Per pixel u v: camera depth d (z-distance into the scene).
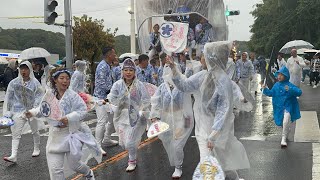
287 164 6.75
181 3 9.13
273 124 10.70
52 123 4.73
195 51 8.68
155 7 9.29
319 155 7.26
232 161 4.86
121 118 6.48
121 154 7.73
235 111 13.27
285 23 37.75
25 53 9.15
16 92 7.21
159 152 7.86
